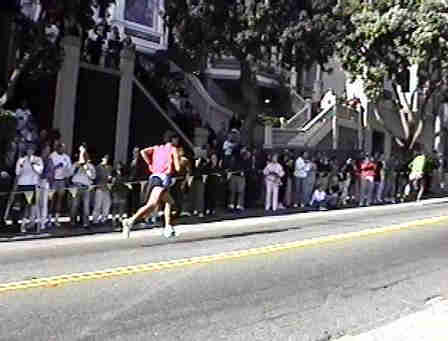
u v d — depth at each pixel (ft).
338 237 39.88
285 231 42.45
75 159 60.18
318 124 88.48
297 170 61.62
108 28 70.64
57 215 43.24
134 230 42.45
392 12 80.43
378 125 105.29
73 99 61.57
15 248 33.99
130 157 68.95
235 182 56.44
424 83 90.84
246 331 19.83
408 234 42.91
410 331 20.18
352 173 68.03
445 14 79.00
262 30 68.80
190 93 87.40
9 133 44.39
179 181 49.39
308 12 71.97
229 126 83.30
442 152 120.37
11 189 41.98
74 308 21.31
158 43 97.30
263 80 99.40
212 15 68.85
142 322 20.11
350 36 83.25
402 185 75.51
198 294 23.90
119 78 67.77
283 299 23.89
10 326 19.15
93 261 29.58
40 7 58.85
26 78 59.26
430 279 28.68
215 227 44.93
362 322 21.50
